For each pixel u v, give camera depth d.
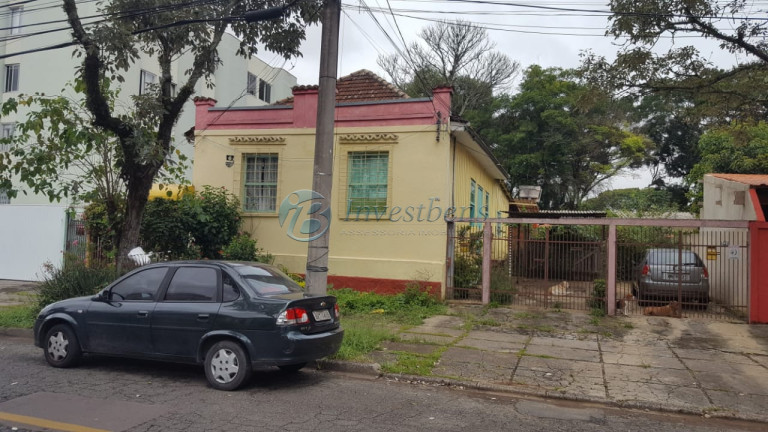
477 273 14.03
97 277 10.51
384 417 5.75
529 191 27.97
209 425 5.29
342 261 13.73
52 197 11.23
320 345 6.72
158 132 11.10
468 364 8.01
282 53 11.83
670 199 38.12
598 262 12.72
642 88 11.66
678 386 7.14
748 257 11.23
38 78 25.23
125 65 9.86
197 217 13.56
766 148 24.05
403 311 11.84
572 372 7.72
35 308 10.68
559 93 32.91
